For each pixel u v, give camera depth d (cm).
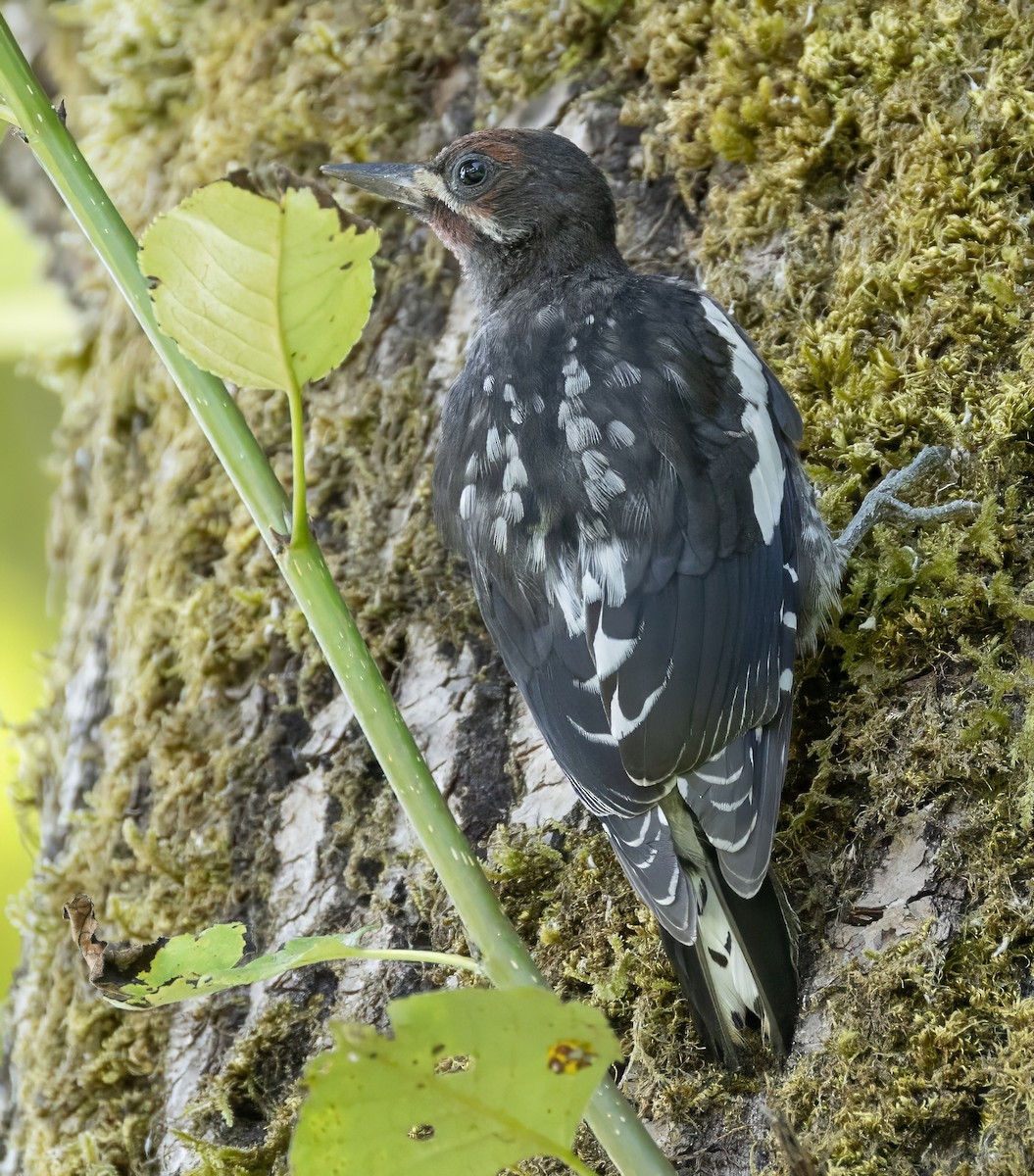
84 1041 684
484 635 673
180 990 377
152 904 698
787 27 689
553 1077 324
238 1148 604
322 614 396
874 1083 471
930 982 477
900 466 606
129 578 825
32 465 1176
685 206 724
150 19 933
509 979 374
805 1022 498
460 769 646
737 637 558
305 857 666
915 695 542
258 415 795
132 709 767
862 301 634
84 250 1006
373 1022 602
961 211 613
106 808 750
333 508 754
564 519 588
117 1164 654
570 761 557
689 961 512
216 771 711
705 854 535
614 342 628
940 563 554
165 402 865
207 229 336
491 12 798
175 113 946
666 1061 524
